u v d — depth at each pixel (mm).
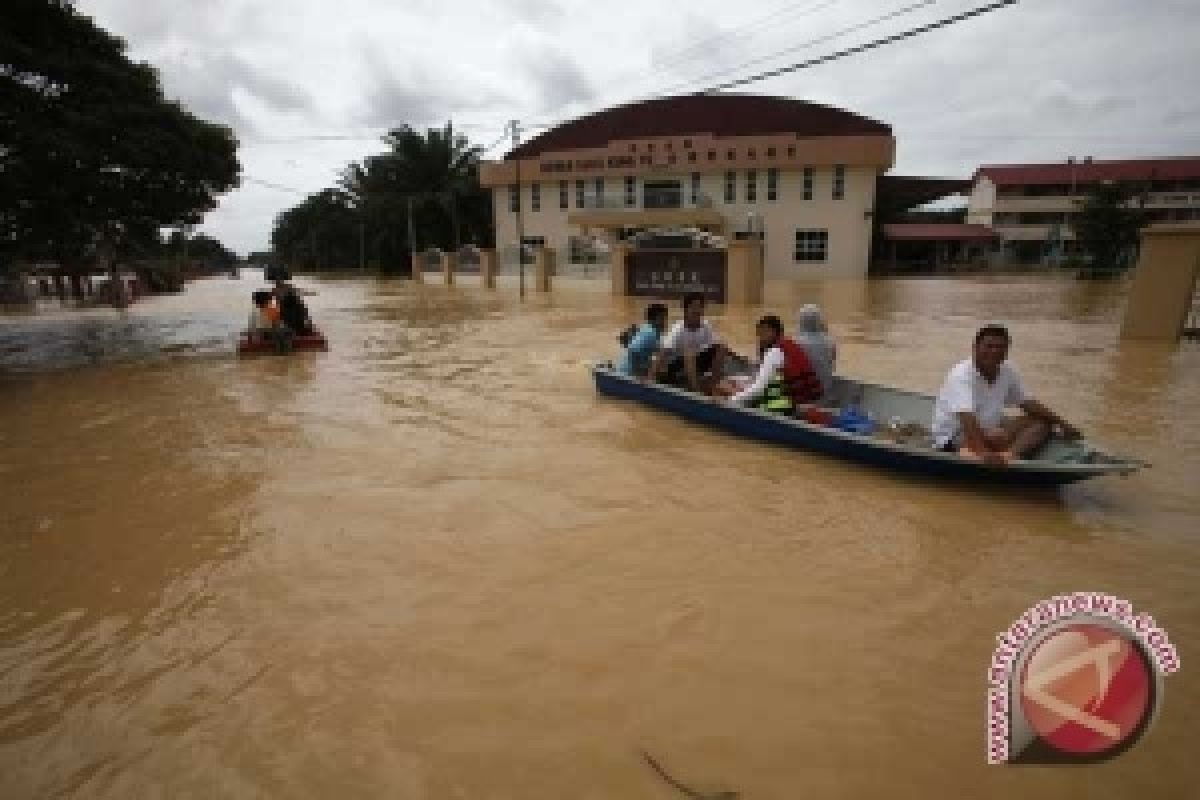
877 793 2443
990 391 5043
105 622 3656
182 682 3145
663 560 4203
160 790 2529
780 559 4195
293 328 12953
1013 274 36781
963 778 2502
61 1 11656
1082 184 44406
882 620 3523
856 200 31359
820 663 3184
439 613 3656
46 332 17734
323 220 69500
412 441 6758
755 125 33656
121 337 16406
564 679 3096
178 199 13641
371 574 4094
